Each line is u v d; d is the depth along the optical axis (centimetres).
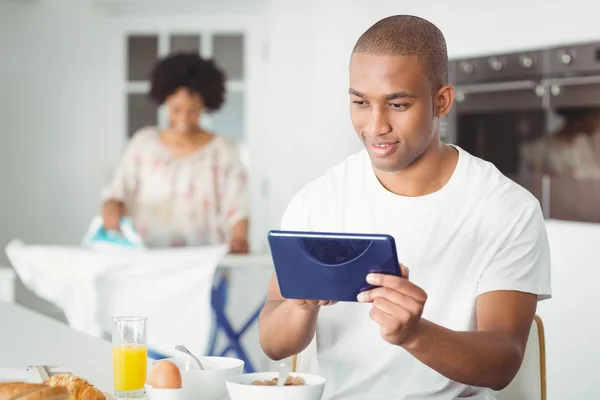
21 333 247
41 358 208
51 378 154
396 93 166
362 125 173
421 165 184
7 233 626
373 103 169
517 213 183
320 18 597
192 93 447
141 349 167
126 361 166
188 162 454
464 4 521
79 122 643
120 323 167
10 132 624
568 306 371
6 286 432
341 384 190
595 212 474
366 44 169
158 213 455
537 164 496
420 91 168
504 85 502
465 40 522
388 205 187
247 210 454
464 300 185
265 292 501
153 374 153
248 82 637
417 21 172
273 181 624
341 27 586
